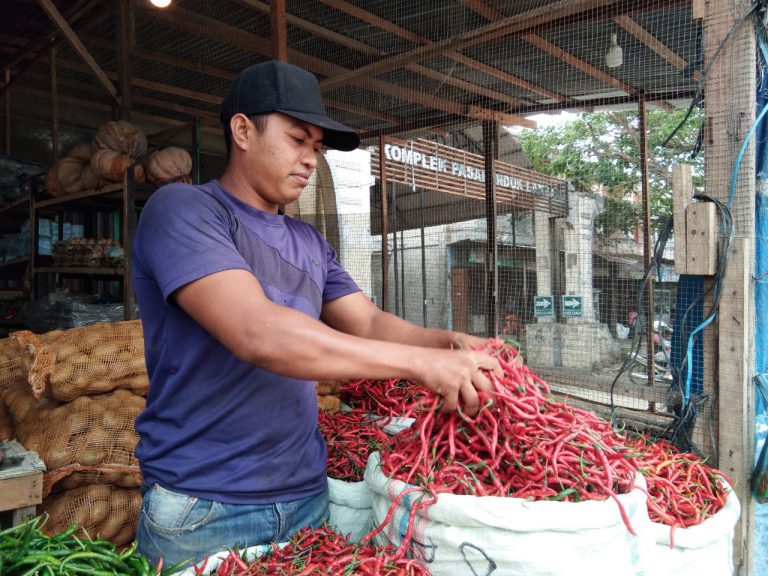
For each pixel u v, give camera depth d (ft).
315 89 5.63
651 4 15.78
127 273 16.49
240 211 5.58
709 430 8.17
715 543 6.07
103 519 8.64
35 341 9.30
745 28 7.91
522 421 5.38
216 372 5.28
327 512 6.35
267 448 5.51
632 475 5.32
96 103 27.89
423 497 5.08
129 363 9.35
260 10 18.26
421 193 37.63
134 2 18.29
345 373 4.63
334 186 28.71
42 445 8.59
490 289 26.99
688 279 8.74
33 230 20.68
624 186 42.86
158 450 5.50
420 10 18.10
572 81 23.67
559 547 4.65
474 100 26.02
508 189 33.45
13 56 25.46
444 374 4.91
